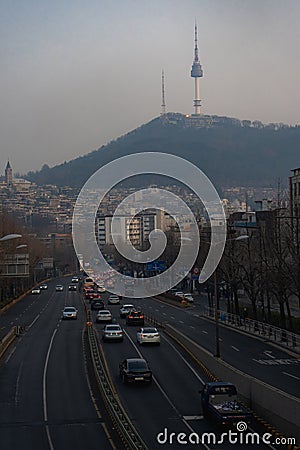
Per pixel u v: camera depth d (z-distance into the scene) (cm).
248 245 10975
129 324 10962
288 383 5575
